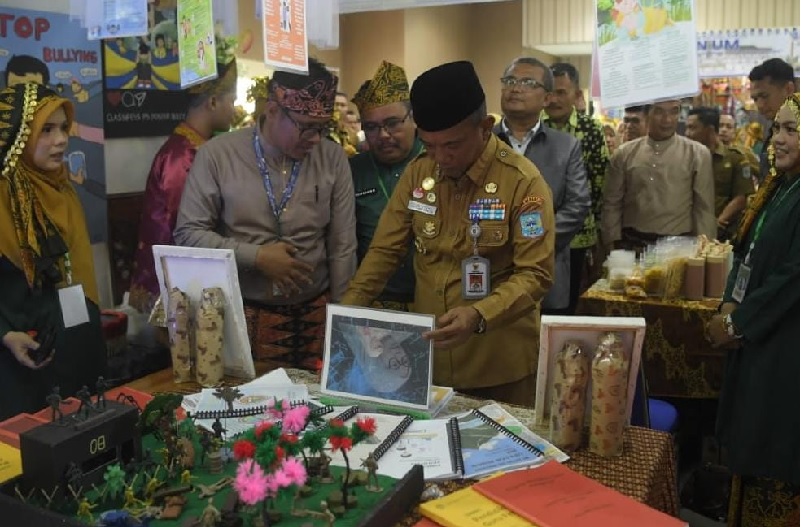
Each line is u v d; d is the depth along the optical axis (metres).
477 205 1.89
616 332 1.52
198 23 1.66
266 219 2.35
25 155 2.18
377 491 1.29
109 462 1.32
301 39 1.68
